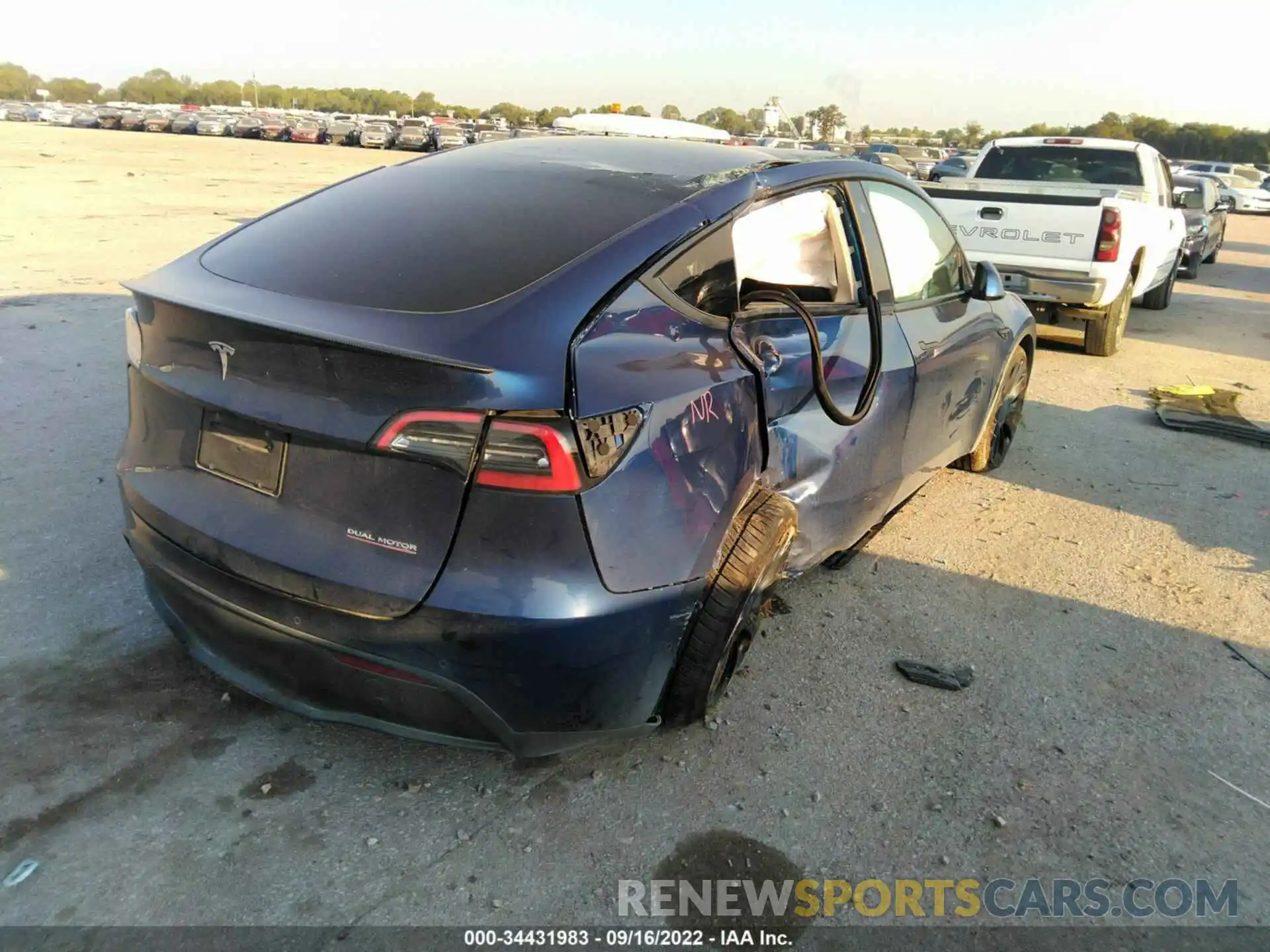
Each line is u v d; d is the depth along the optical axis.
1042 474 5.21
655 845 2.35
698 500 2.32
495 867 2.25
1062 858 2.40
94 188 16.81
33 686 2.74
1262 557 4.25
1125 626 3.59
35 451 4.45
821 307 3.09
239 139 51.19
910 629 3.47
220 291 2.37
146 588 2.72
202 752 2.54
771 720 2.88
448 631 2.04
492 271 2.30
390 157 36.78
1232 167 36.53
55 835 2.23
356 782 2.49
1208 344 9.26
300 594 2.14
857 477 3.27
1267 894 2.33
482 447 1.98
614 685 2.21
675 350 2.34
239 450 2.29
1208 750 2.87
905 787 2.62
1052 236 7.77
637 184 2.76
